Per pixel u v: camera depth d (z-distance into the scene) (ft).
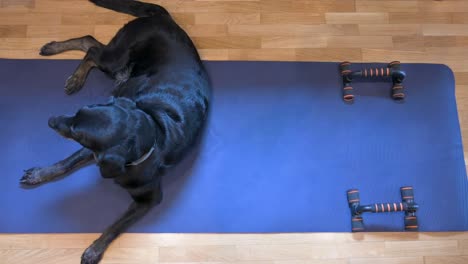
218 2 7.23
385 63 7.25
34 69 6.62
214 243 6.24
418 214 6.65
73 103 6.53
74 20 6.90
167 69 5.61
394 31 7.43
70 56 6.73
